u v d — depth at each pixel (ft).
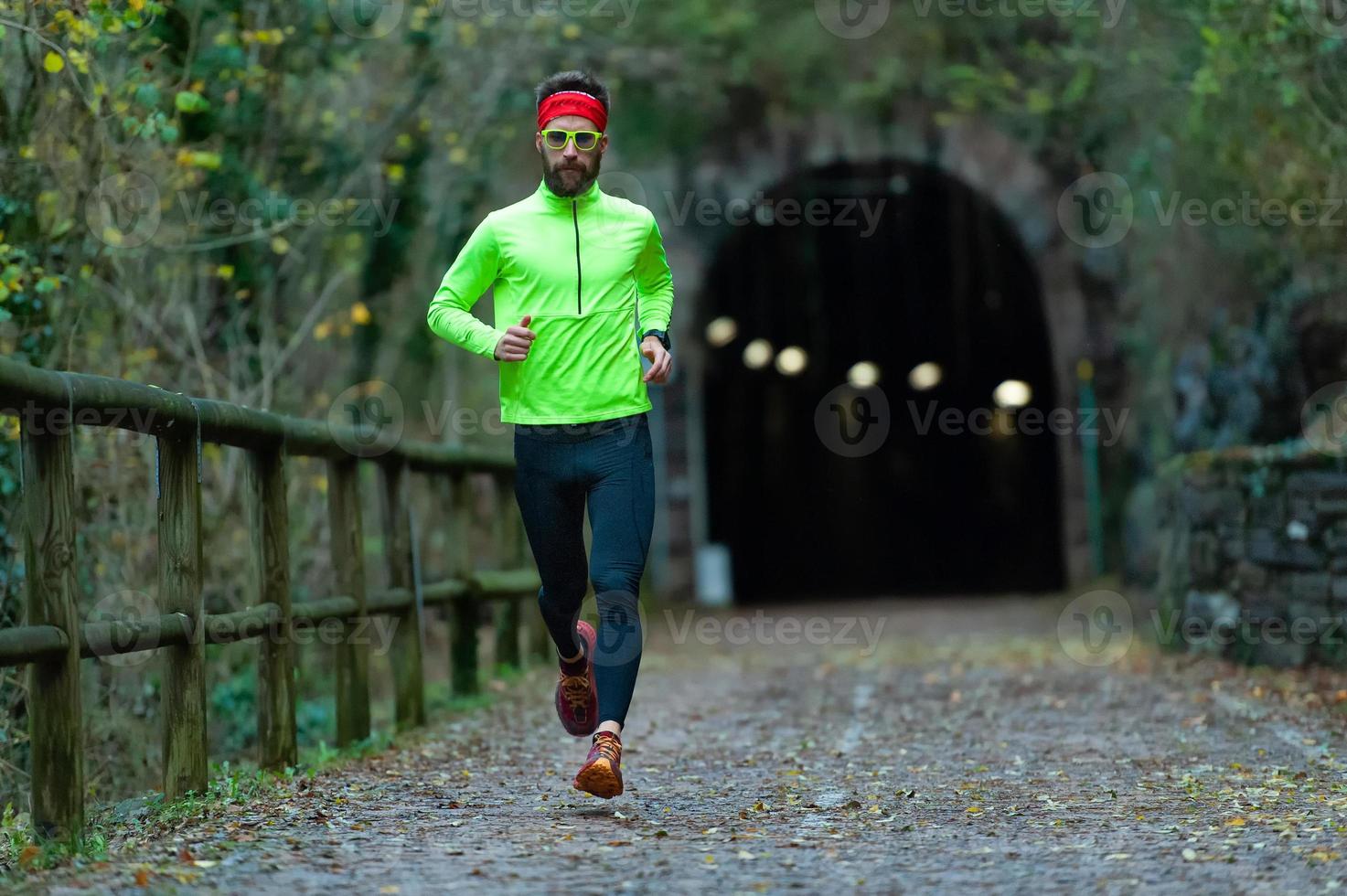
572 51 107.55
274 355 71.61
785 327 195.62
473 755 47.21
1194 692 60.23
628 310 34.65
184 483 36.17
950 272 180.55
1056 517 201.26
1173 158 87.40
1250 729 49.26
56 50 47.75
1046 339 186.70
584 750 48.47
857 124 138.10
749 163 139.64
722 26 124.36
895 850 29.99
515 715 59.16
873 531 219.41
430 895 25.85
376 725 56.18
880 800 36.81
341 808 35.58
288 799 36.81
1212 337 87.45
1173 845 29.91
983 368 203.41
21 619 44.57
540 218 34.73
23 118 49.06
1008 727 52.80
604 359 34.24
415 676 54.90
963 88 106.73
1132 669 71.26
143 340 63.36
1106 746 46.85
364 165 79.25
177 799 35.83
